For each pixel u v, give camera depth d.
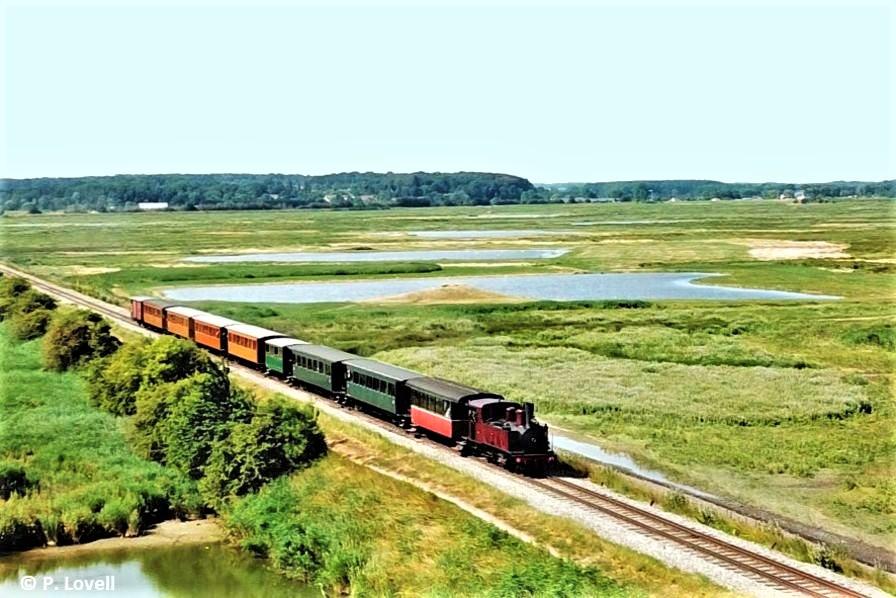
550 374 74.12
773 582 32.41
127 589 37.19
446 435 48.81
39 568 39.38
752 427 59.50
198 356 60.53
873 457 52.84
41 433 55.47
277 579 38.47
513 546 36.22
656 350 84.50
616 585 32.38
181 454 48.84
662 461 52.12
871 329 92.25
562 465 46.91
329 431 53.34
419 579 34.84
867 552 39.28
